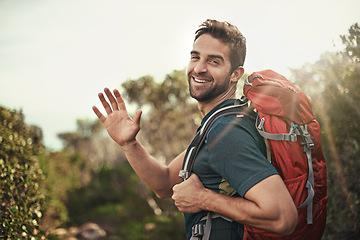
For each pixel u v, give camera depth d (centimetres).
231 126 144
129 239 1641
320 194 143
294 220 127
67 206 2083
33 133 634
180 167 199
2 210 312
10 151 354
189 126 2202
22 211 326
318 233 148
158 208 2159
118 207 2286
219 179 148
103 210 2247
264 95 144
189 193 149
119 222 2008
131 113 2233
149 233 1658
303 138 138
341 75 360
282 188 129
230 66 162
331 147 388
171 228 1656
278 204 125
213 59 160
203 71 160
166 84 2184
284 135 137
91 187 2641
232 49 161
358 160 370
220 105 160
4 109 441
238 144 137
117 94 189
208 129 152
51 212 902
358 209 367
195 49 163
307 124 142
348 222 369
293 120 139
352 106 366
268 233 137
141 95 2189
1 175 317
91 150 4522
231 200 140
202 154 151
